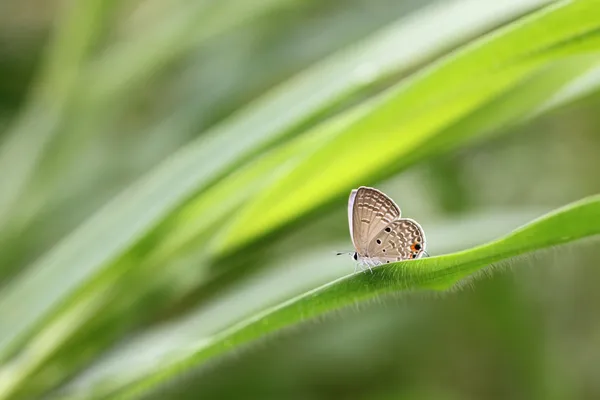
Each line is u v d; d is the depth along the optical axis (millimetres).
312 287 437
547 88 410
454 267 335
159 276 429
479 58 368
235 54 572
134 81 547
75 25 505
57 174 526
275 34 563
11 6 684
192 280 428
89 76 523
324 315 375
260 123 405
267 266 490
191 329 438
